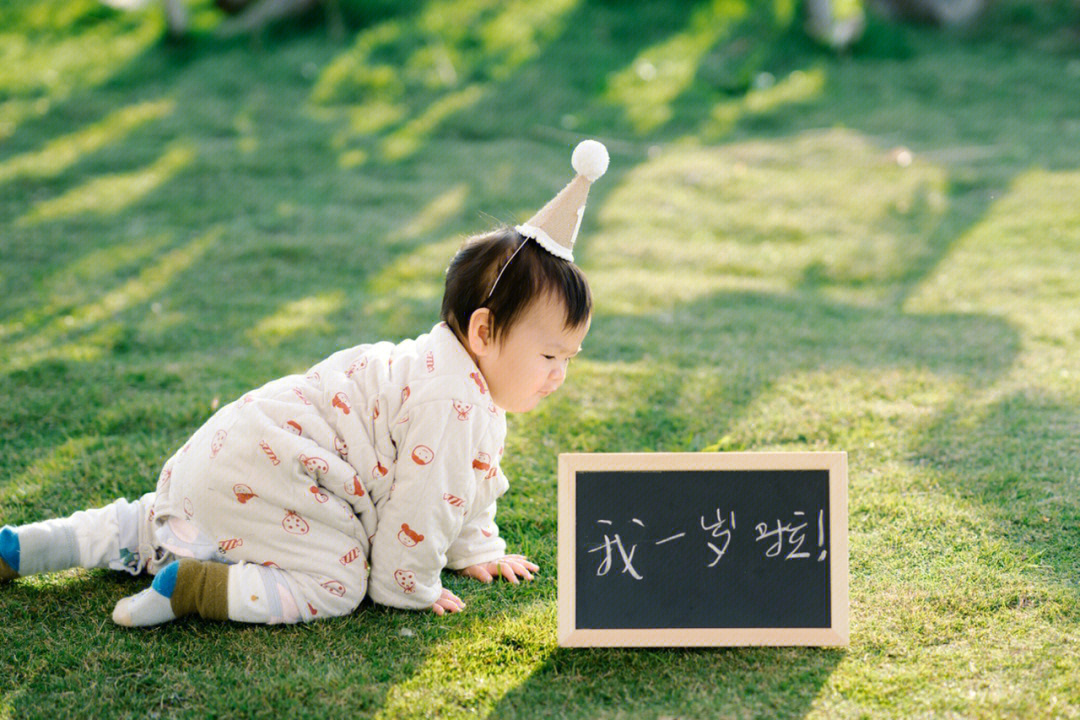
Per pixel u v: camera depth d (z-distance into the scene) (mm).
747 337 4164
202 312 4434
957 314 4465
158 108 7914
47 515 2674
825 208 6133
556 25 9609
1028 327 4223
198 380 3609
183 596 2154
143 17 9516
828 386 3570
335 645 2131
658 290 4785
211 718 1916
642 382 3596
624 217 5930
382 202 6203
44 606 2277
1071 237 5504
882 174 6695
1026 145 7250
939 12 10023
